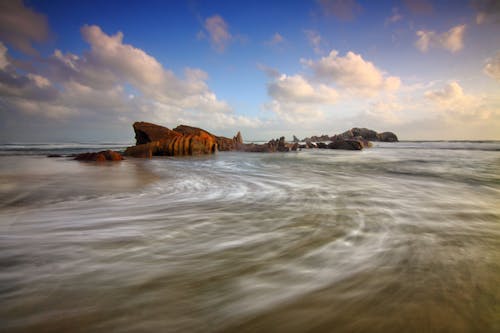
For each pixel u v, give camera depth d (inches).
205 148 1200.8
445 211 216.4
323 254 127.1
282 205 236.5
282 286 96.7
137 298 88.5
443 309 82.0
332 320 77.6
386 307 83.4
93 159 703.1
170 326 75.2
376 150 1627.7
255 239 147.8
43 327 73.9
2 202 233.0
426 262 118.3
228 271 108.6
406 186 354.3
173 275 104.7
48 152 1201.4
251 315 80.0
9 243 136.5
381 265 114.7
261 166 657.6
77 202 237.9
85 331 72.7
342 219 190.5
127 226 169.2
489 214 206.1
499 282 99.5
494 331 72.2
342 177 452.8
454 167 635.5
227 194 288.5
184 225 173.2
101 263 114.9
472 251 131.3
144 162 710.5
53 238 144.8
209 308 83.4
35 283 97.0
